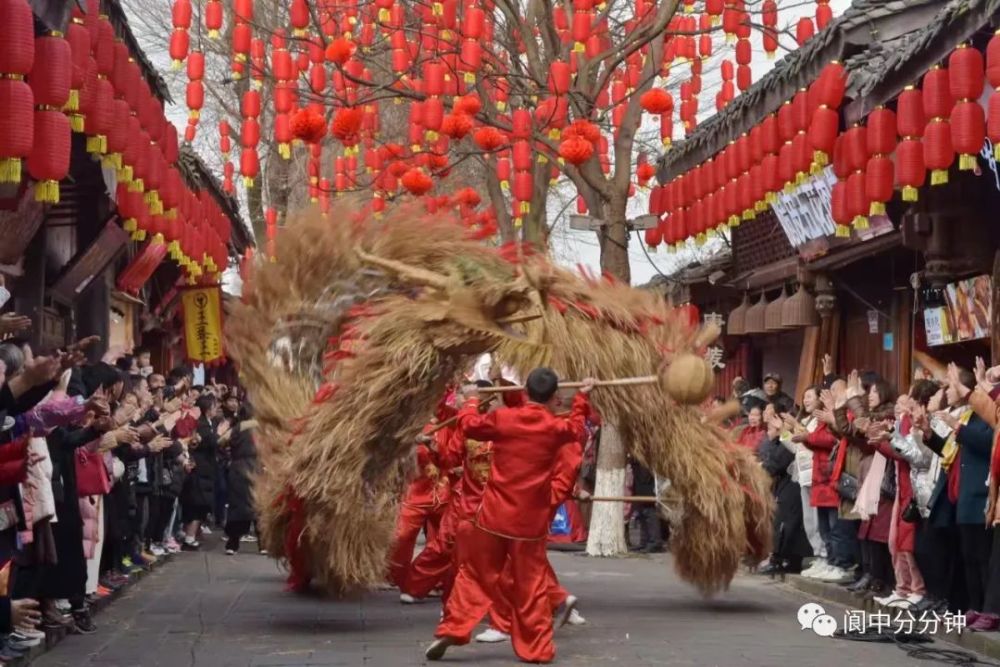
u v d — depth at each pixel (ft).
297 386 34.94
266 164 87.56
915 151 37.11
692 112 56.03
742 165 48.93
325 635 33.63
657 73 54.95
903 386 56.34
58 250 54.54
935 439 33.81
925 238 46.93
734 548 38.24
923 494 35.14
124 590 41.96
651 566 52.65
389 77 66.03
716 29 51.57
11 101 28.68
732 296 83.46
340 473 32.17
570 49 54.80
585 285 37.58
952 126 34.40
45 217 47.39
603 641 32.86
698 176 53.16
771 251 70.44
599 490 57.36
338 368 32.94
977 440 32.55
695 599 41.68
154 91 51.16
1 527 25.52
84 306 60.85
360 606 39.29
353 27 50.26
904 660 30.27
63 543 31.73
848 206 41.34
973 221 46.50
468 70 46.62
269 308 35.14
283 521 36.11
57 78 30.53
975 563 33.14
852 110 43.42
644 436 37.52
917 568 36.81
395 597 41.39
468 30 46.47
